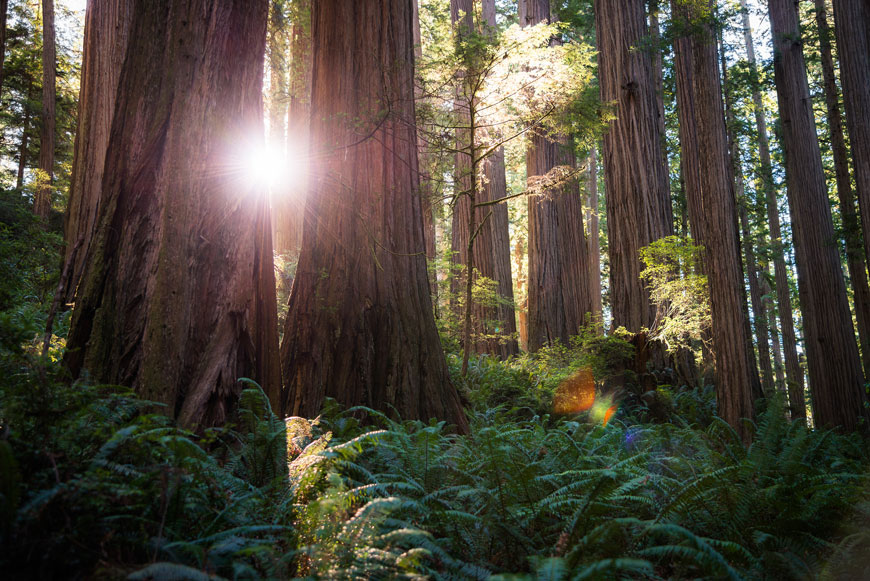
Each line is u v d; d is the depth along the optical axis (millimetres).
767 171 19969
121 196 4883
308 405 6438
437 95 8867
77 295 4707
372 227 7047
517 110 9500
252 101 5555
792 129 13242
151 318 4582
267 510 3418
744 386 9148
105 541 2479
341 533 2869
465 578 2980
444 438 5480
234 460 4070
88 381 3855
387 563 2797
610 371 11477
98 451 2957
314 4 8227
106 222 4836
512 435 5469
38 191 15203
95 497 2486
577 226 19641
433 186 9391
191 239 4898
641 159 12891
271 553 2688
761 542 3779
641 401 10789
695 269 13789
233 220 5215
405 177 7477
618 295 12773
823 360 11570
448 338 12336
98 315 4586
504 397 9812
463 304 13531
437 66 8523
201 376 4742
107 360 4516
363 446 4809
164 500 2688
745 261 22078
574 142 15438
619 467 4555
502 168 17469
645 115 13078
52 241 8047
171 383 4539
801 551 3881
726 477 4207
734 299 9438
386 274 6957
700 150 10188
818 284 11992
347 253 6953
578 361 11367
